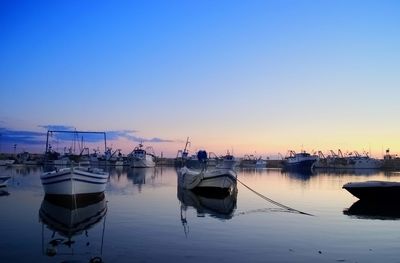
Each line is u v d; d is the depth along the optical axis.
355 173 110.12
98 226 20.41
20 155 140.62
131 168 119.38
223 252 15.30
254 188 49.62
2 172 80.56
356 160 145.50
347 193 42.31
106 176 33.53
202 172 40.66
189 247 16.02
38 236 17.72
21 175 69.38
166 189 44.28
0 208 26.39
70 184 28.30
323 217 24.84
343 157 154.25
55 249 15.34
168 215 24.55
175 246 16.16
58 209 26.47
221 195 39.53
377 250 16.05
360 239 18.11
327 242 17.39
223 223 22.05
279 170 135.50
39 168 104.06
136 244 16.42
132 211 26.06
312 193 42.25
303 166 128.25
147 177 70.75
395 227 21.34
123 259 14.12
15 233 18.34
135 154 123.81
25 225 20.36
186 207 28.70
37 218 22.52
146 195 37.12
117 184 52.00
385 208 29.91
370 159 144.62
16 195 34.84
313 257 14.83
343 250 15.98
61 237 17.61
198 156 48.66
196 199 34.84
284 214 26.03
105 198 33.88
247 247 16.19
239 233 19.14
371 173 110.94
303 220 23.55
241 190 46.53
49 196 29.30
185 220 22.81
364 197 34.53
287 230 20.16
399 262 14.30
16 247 15.69
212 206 29.88
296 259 14.51
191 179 41.50
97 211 25.91
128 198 34.09
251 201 34.09
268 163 178.75
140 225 20.86
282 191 44.97
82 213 24.91
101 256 14.51
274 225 21.62
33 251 15.09
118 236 17.97
